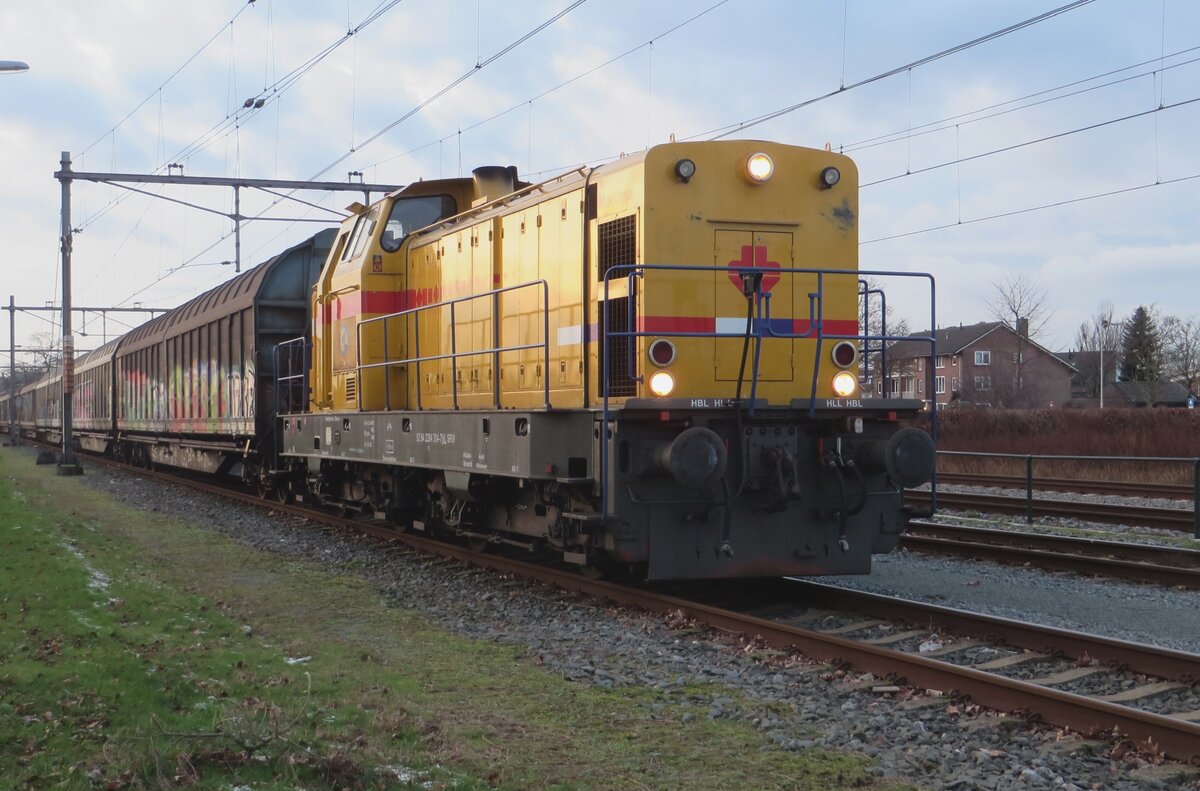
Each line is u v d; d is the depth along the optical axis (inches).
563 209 384.2
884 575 419.8
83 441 1540.4
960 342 2800.2
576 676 264.5
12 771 175.2
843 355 361.1
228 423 767.7
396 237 517.3
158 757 177.8
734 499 328.5
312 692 239.6
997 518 598.5
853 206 367.9
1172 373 2775.6
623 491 322.3
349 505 591.5
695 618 323.3
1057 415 1208.2
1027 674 268.4
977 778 194.2
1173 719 205.9
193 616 325.1
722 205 350.3
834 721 228.4
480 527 449.1
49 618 300.4
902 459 322.3
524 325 406.9
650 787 187.9
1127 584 395.9
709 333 345.7
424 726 214.5
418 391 462.6
